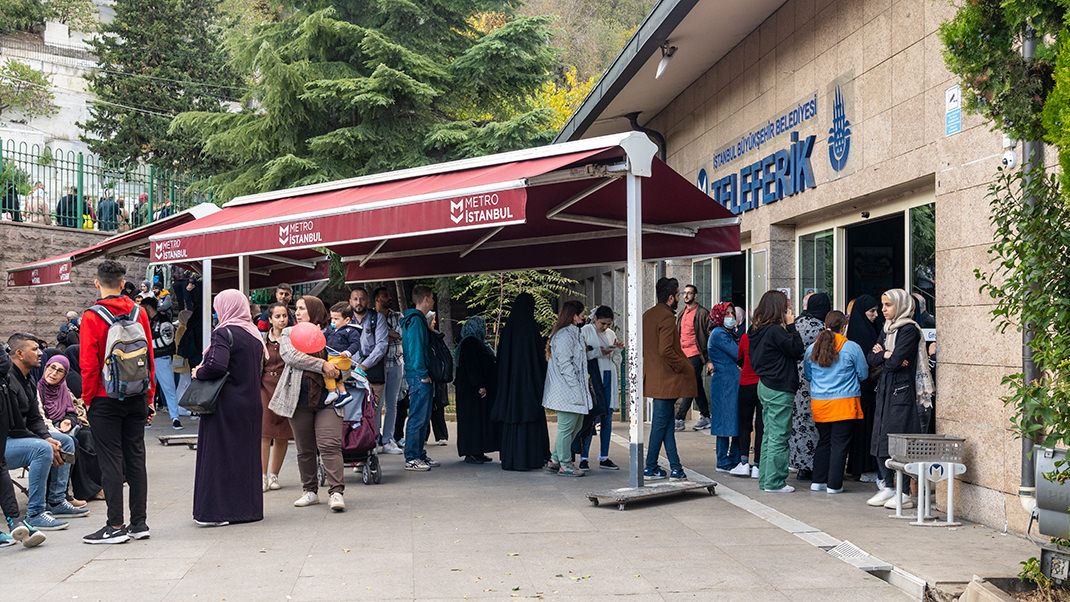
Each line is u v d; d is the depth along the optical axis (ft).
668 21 37.83
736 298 48.08
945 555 20.49
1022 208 17.10
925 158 27.09
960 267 24.99
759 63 40.60
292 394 26.53
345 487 30.83
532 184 27.02
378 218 27.40
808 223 38.14
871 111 30.68
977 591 16.94
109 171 67.77
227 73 131.03
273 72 75.92
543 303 79.30
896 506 25.30
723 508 26.61
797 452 31.40
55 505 26.07
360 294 37.32
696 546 21.76
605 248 38.24
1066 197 15.76
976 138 24.45
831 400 28.40
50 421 27.37
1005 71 17.02
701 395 46.75
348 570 19.63
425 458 35.06
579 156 25.61
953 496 25.02
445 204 25.49
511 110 89.66
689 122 50.88
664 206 32.32
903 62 28.58
